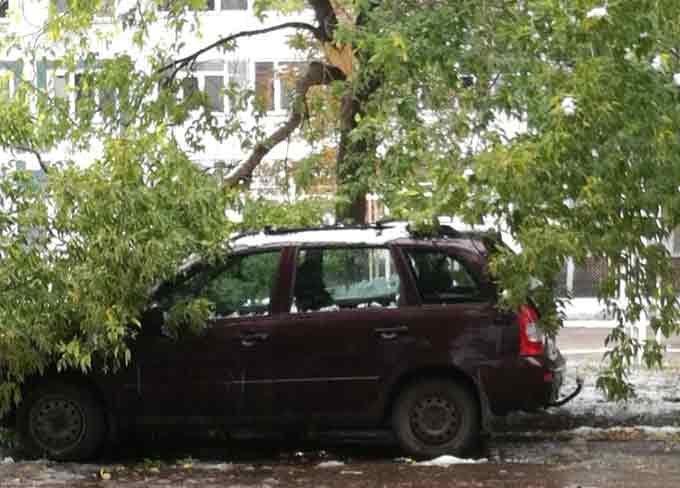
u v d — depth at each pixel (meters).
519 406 10.87
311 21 18.39
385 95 12.08
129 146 10.88
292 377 11.03
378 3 12.15
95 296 10.48
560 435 12.24
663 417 13.17
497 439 12.11
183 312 10.81
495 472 10.41
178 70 14.36
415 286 11.05
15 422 11.55
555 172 10.30
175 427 11.16
